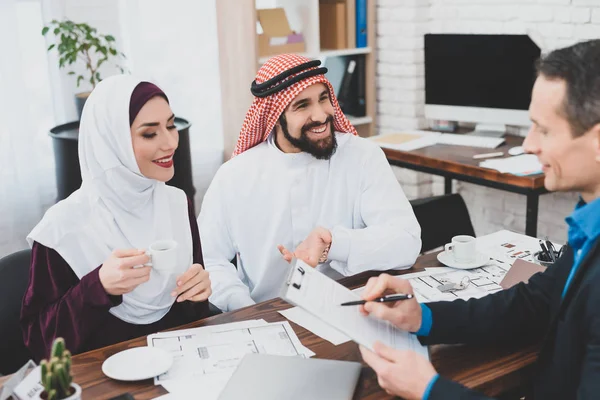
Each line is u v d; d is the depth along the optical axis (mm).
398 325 1540
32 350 1759
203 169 4625
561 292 1481
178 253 1802
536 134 1354
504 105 3604
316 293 1493
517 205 3934
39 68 4117
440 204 2664
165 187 1963
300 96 2164
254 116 2271
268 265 2332
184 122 3982
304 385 1422
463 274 2016
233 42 4160
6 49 3934
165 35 4355
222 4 4168
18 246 4031
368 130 4523
